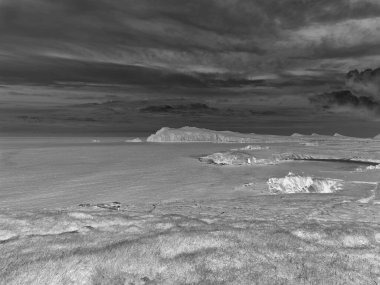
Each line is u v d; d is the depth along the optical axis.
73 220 30.02
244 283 14.23
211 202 55.53
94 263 16.34
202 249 19.23
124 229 26.41
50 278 14.80
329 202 50.28
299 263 16.98
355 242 22.33
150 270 15.89
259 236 22.48
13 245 21.08
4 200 73.75
